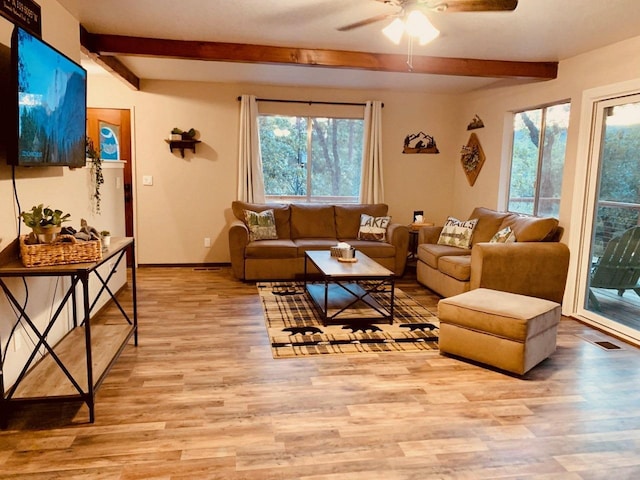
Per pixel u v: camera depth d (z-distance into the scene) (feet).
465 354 10.73
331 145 21.25
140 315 13.75
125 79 16.96
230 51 13.47
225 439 7.55
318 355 11.03
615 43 12.91
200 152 20.17
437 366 10.57
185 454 7.13
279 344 11.61
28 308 9.04
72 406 8.49
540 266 14.26
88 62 15.96
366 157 20.97
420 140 21.79
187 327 12.80
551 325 10.76
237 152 20.42
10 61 7.72
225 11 10.84
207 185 20.43
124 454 7.09
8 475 6.57
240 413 8.36
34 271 7.43
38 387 8.07
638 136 12.46
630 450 7.53
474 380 9.91
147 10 10.82
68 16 10.98
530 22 11.23
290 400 8.87
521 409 8.73
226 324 13.09
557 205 16.10
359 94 20.92
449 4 8.53
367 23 9.80
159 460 6.97
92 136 19.33
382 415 8.40
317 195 21.50
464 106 21.48
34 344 9.30
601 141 13.71
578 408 8.82
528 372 10.35
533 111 17.22
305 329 12.65
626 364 10.91
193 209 20.48
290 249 17.84
